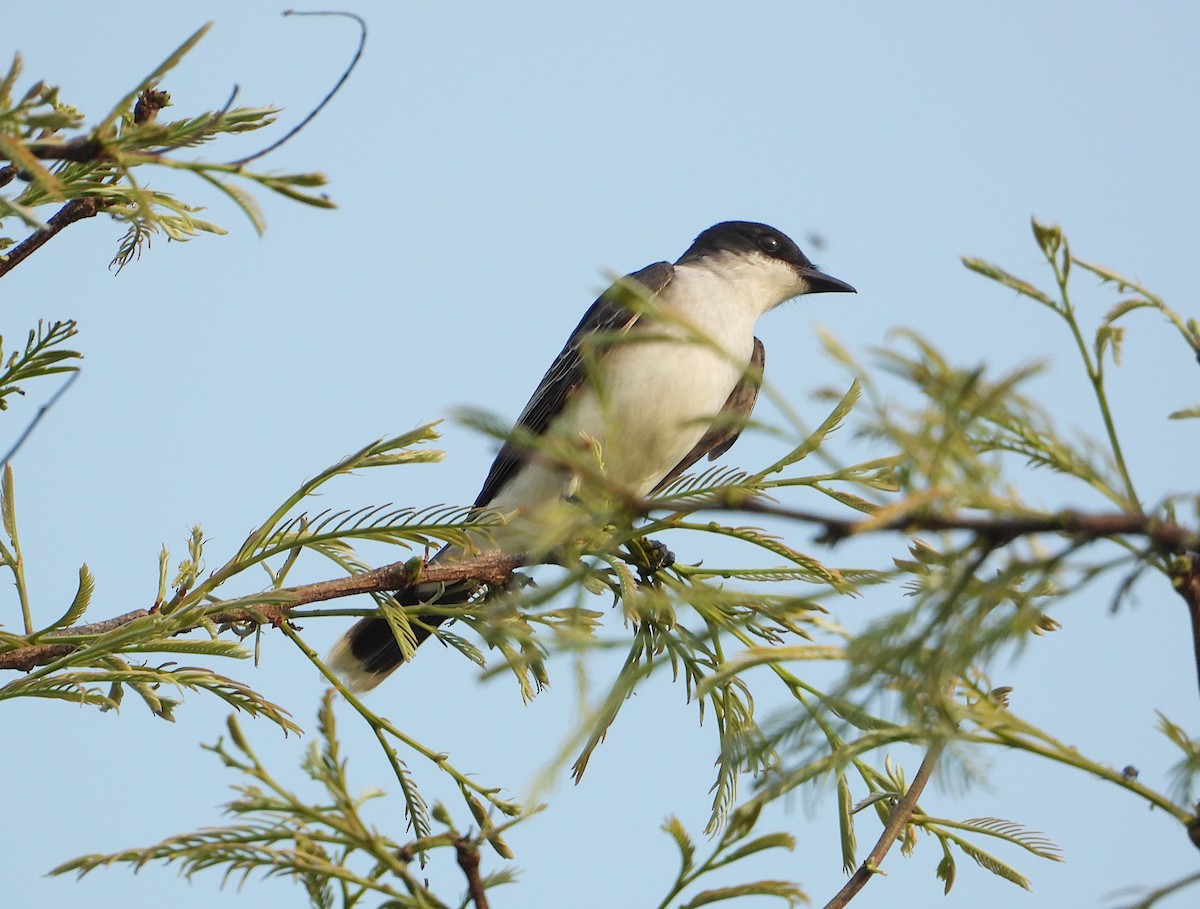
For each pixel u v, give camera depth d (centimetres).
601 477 343
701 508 333
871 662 344
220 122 535
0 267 631
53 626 636
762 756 377
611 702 373
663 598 389
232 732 430
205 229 593
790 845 418
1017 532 323
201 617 635
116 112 465
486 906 419
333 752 425
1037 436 376
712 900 427
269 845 440
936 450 331
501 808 663
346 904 436
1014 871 582
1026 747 385
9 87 472
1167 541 322
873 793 647
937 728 352
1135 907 347
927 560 388
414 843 425
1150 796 379
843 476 586
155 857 425
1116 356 389
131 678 614
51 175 458
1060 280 392
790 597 377
